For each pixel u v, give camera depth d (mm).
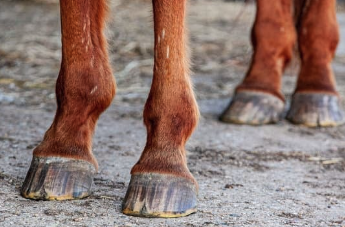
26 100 6160
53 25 10562
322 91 5492
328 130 5371
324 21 5492
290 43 5473
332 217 3338
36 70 7535
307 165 4387
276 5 5410
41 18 11289
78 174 3338
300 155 4621
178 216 3156
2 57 8078
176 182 3168
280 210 3412
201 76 7746
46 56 8281
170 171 3168
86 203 3299
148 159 3203
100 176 3822
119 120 5488
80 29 3311
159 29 3180
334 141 5070
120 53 8734
